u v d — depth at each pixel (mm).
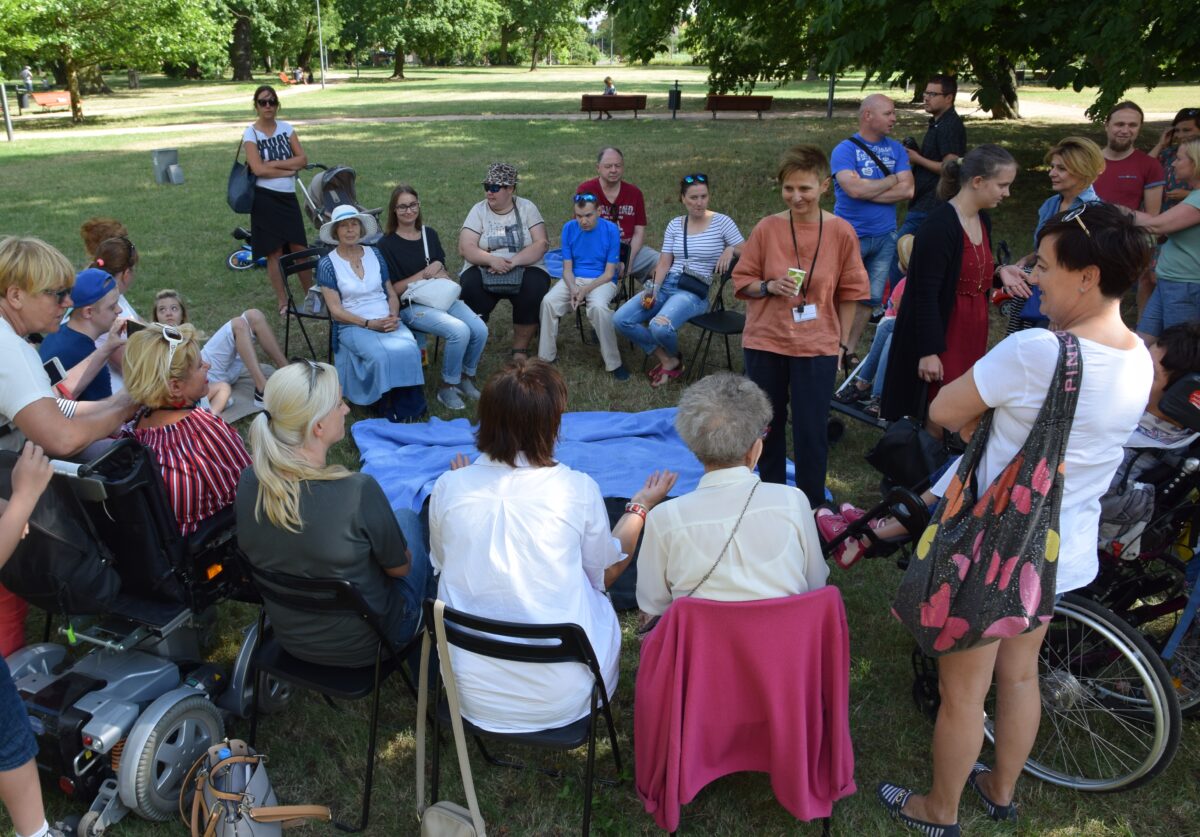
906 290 4082
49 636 3387
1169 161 6660
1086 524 2291
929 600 2291
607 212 6766
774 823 2736
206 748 2754
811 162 3791
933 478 3014
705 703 2449
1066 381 2078
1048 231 2158
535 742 2545
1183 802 2799
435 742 2654
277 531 2570
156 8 23766
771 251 3969
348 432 5391
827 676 2484
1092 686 3014
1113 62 8414
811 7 10703
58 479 2562
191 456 2924
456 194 12383
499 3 56625
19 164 16094
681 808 2787
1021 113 22438
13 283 2766
